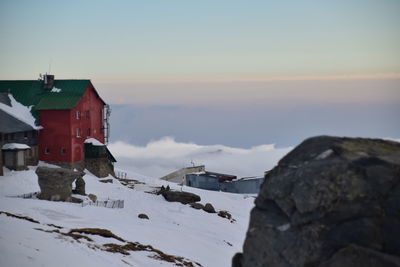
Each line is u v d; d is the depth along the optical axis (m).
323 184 10.15
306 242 10.19
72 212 38.91
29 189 50.59
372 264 9.25
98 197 50.28
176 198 52.91
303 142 11.70
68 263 21.47
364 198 9.88
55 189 44.91
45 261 20.81
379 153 10.55
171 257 28.91
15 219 29.94
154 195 54.62
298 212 10.45
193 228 42.88
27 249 21.75
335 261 9.62
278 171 11.34
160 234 36.41
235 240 40.94
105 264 22.97
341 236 9.89
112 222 37.72
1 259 19.53
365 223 9.75
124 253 27.12
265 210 11.31
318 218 10.15
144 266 25.28
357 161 10.22
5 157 55.53
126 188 57.28
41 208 38.34
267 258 10.77
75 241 26.55
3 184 50.75
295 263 10.23
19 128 62.88
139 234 34.72
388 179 9.84
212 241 38.03
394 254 9.48
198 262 30.41
